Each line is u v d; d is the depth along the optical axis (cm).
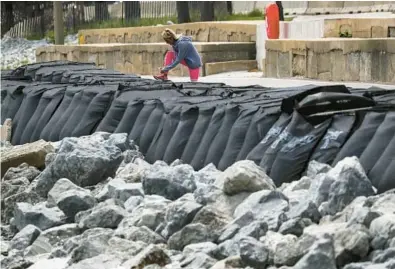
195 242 1186
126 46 4669
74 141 1680
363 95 1519
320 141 1423
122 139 1789
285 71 3475
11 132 2325
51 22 7381
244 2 6184
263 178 1298
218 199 1284
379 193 1284
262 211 1191
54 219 1419
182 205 1238
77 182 1622
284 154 1434
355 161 1229
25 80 2814
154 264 1114
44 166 1834
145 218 1286
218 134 1627
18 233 1393
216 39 4712
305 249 1023
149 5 6788
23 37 7456
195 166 1641
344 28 3594
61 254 1266
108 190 1481
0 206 1614
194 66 2889
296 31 4019
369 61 2995
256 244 1057
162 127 1791
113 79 2420
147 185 1432
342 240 1015
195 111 1727
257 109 1572
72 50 5166
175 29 5078
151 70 4475
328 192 1207
